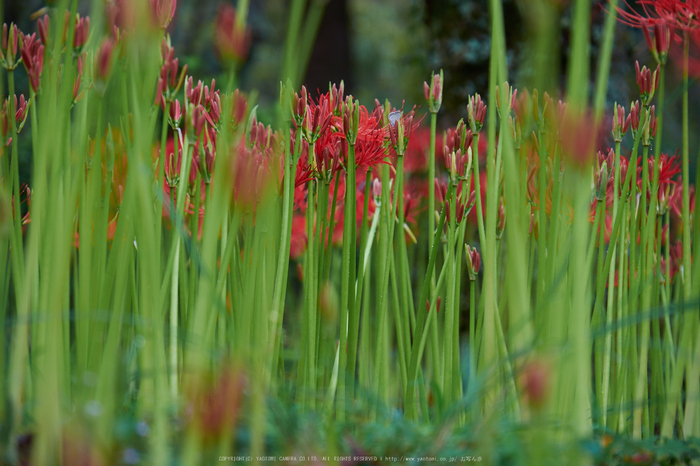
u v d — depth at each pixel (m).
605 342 3.24
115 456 2.99
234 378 2.91
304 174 3.28
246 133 3.18
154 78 3.07
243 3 2.96
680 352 3.16
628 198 3.32
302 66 3.02
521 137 3.22
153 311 3.02
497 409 3.00
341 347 3.24
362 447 3.05
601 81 2.95
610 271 3.27
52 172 3.04
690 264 3.24
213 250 3.02
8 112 3.19
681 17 3.22
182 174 3.17
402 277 3.33
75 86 3.19
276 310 3.20
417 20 6.55
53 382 2.98
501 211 3.30
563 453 3.01
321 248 3.28
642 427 3.26
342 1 9.56
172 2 3.09
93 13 3.05
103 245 3.14
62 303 3.10
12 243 3.16
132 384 3.19
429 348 3.44
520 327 2.96
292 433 3.00
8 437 3.00
